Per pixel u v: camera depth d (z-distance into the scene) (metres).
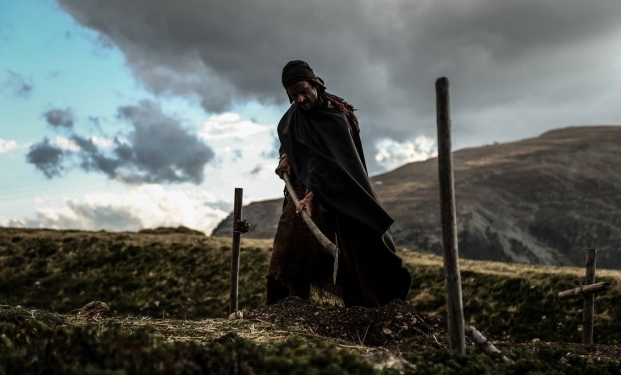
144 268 33.78
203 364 4.73
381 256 9.38
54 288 32.62
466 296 25.23
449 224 5.86
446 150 5.78
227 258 33.66
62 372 4.71
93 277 33.28
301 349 5.22
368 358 5.60
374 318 8.80
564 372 6.18
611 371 6.55
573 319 21.94
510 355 6.27
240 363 4.59
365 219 9.12
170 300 30.38
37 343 5.21
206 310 29.02
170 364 4.55
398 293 9.63
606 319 21.52
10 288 32.97
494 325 23.02
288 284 9.89
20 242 36.91
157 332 7.37
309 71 9.91
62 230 40.81
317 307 9.17
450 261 5.87
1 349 5.30
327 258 9.75
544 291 24.03
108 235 39.00
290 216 9.92
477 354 6.39
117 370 4.30
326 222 9.68
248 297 29.58
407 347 8.05
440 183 5.81
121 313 29.62
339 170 9.29
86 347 4.99
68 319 8.27
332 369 4.46
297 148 9.78
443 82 5.78
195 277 32.22
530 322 22.66
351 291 9.75
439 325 9.02
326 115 9.88
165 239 37.97
